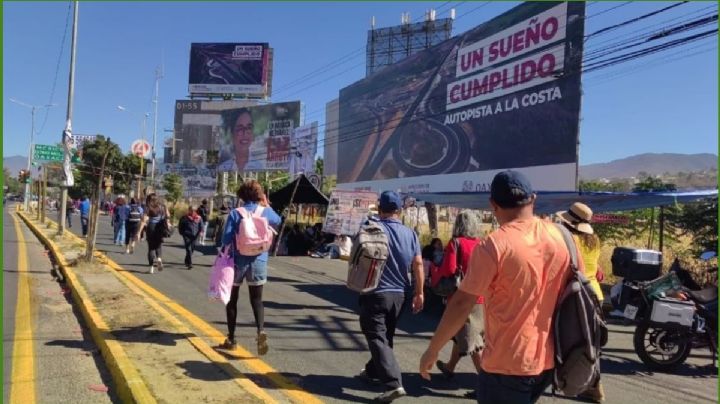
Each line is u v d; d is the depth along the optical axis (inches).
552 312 107.6
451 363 229.0
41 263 558.9
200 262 611.2
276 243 778.2
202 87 2206.0
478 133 711.7
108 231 1105.4
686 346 264.1
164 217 516.4
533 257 105.2
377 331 199.2
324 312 362.0
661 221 460.1
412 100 888.9
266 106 1759.4
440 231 1095.6
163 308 335.6
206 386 194.7
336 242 795.4
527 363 104.7
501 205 112.5
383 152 975.6
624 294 274.7
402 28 1556.3
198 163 2185.0
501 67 671.1
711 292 272.1
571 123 558.6
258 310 239.5
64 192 820.0
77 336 276.5
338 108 1185.4
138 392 185.6
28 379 213.9
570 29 563.8
